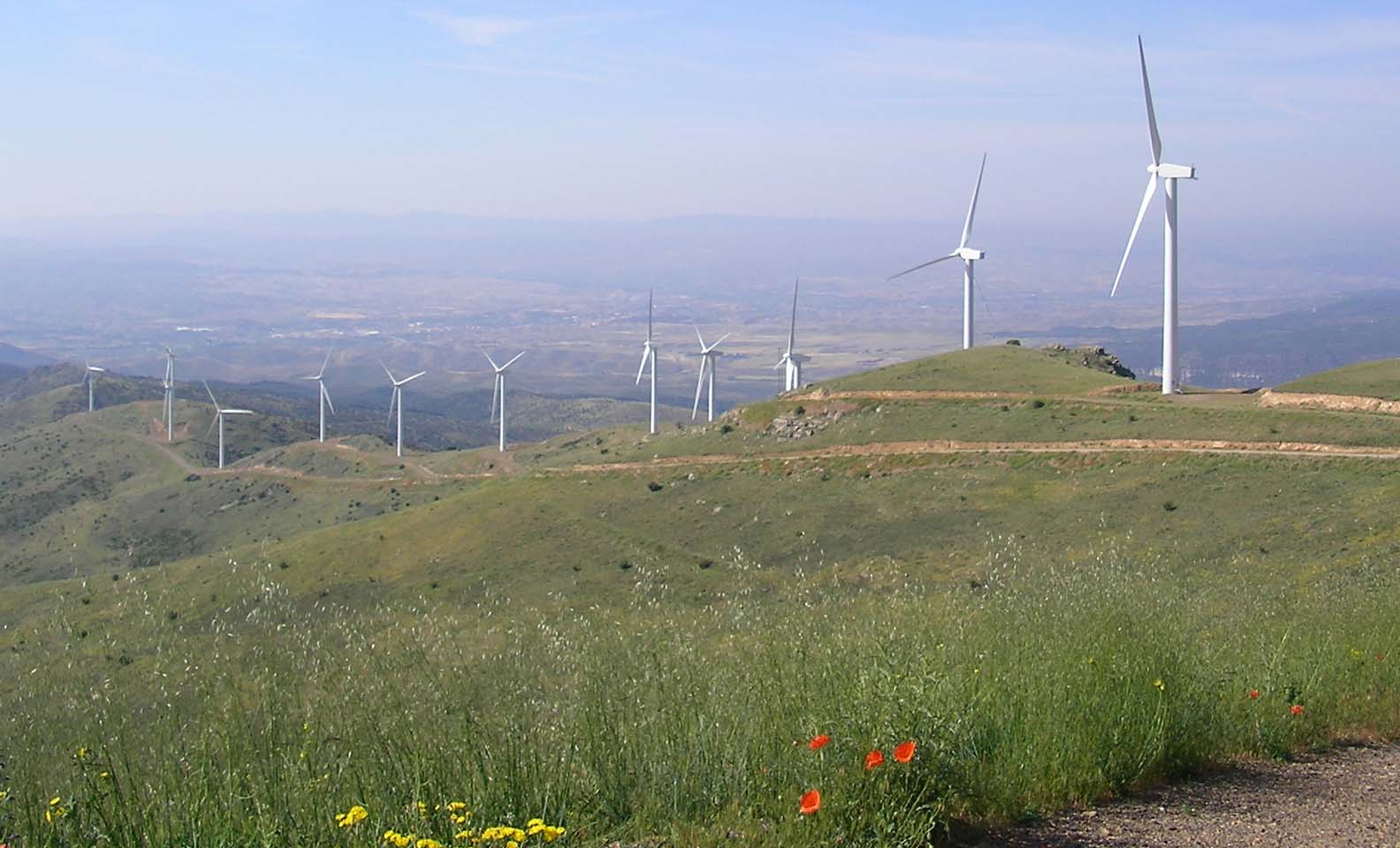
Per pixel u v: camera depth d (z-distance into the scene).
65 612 12.03
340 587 51.00
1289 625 17.20
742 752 9.45
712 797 9.05
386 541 69.12
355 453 151.00
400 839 7.52
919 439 87.44
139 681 9.91
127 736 8.93
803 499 77.00
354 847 7.66
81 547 120.31
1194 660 13.70
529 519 75.44
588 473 88.00
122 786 8.29
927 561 47.03
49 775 8.41
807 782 9.05
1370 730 13.67
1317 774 11.74
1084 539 56.28
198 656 10.46
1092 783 10.56
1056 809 10.17
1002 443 81.94
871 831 8.55
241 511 131.00
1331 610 19.28
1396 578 26.19
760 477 83.75
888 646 11.21
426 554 67.25
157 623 11.75
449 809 8.08
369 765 8.69
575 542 70.25
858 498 75.56
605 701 10.07
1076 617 14.18
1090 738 10.90
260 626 12.03
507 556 66.75
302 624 11.99
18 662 10.52
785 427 99.25
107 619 11.98
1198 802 10.52
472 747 9.06
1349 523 49.25
